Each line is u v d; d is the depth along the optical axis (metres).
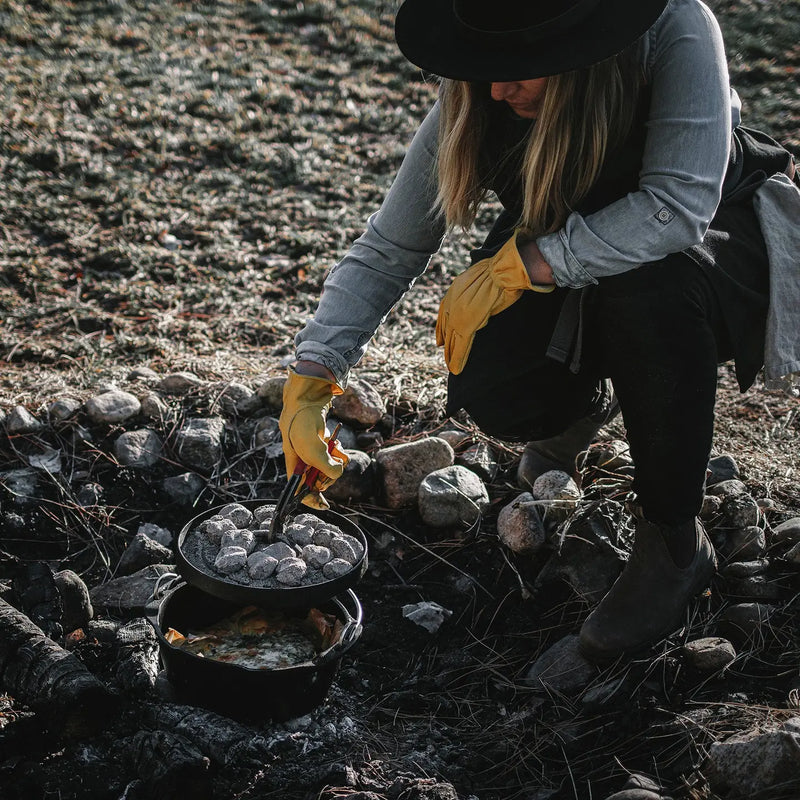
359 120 6.60
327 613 2.06
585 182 1.79
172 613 2.01
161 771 1.72
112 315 3.91
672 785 1.80
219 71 7.17
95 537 2.50
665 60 1.73
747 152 2.01
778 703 1.95
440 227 2.04
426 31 1.73
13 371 3.24
